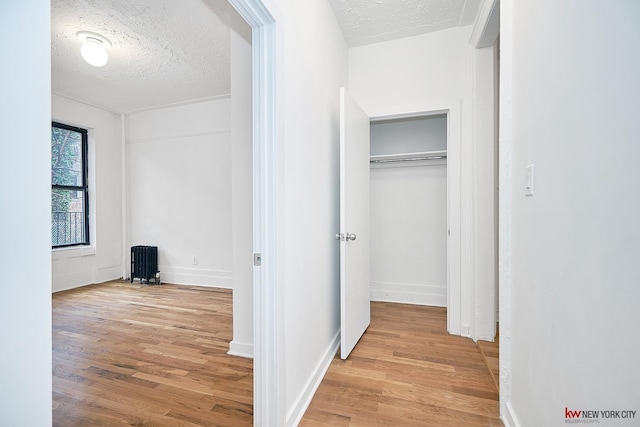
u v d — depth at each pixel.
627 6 0.65
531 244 1.17
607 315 0.73
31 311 0.45
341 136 2.02
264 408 1.30
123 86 3.58
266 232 1.29
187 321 2.85
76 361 2.08
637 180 0.63
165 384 1.80
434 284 3.24
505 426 1.40
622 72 0.67
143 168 4.45
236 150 2.20
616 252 0.70
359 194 2.36
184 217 4.28
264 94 1.28
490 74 2.27
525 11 1.23
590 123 0.79
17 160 0.43
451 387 1.73
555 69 0.98
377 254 3.41
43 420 0.46
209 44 2.67
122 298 3.59
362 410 1.54
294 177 1.48
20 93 0.43
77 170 4.12
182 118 4.25
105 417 1.51
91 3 2.12
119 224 4.51
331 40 2.18
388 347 2.24
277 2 1.29
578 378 0.85
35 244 0.45
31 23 0.45
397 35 2.58
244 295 2.17
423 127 3.28
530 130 1.18
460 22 2.41
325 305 2.01
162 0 2.09
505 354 1.42
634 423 0.64
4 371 0.42
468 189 2.40
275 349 1.29
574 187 0.87
